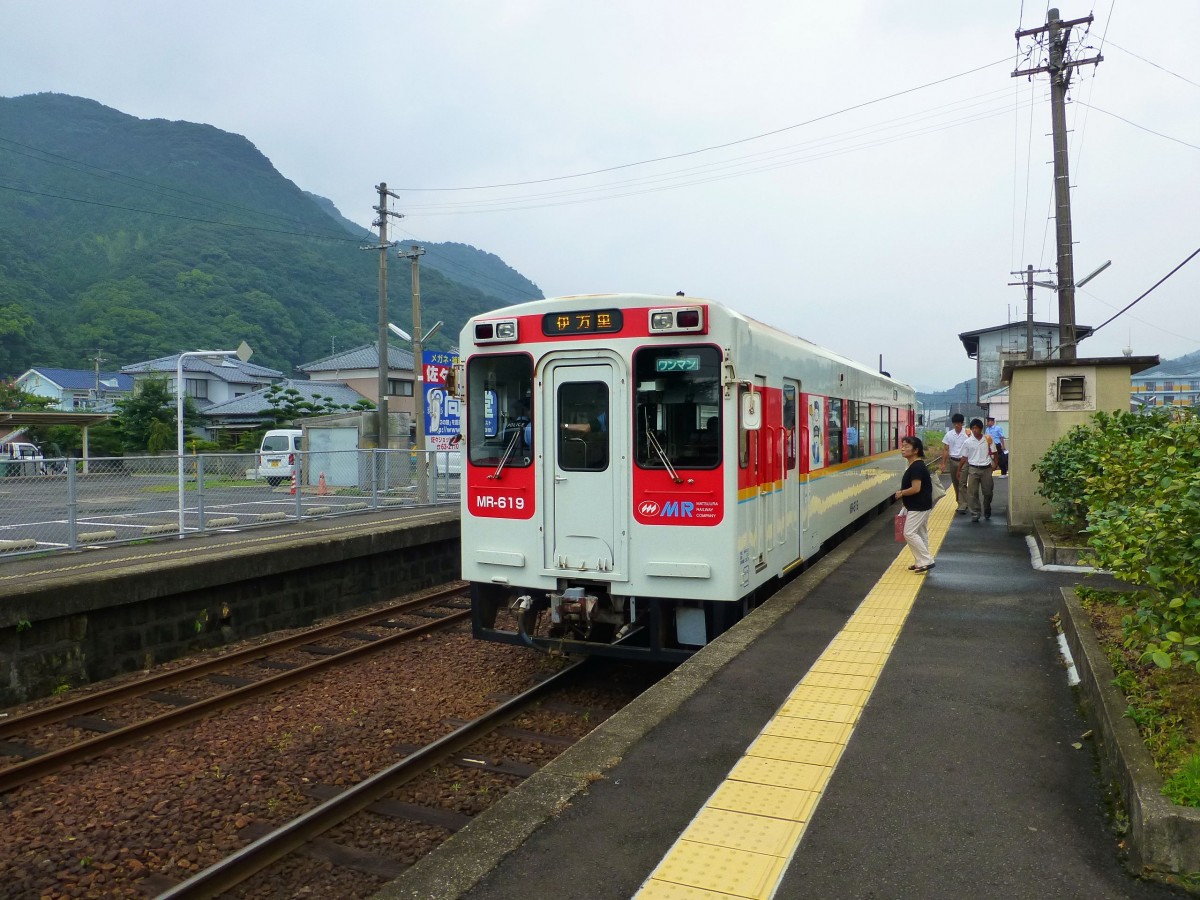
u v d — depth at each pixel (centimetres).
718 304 690
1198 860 337
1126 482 729
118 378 6481
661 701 558
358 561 1202
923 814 396
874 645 680
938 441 4941
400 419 3600
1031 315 3400
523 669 859
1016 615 773
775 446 846
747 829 386
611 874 353
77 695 814
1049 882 339
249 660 914
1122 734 429
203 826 534
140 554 1074
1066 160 1684
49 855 500
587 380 729
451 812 545
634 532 717
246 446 3847
